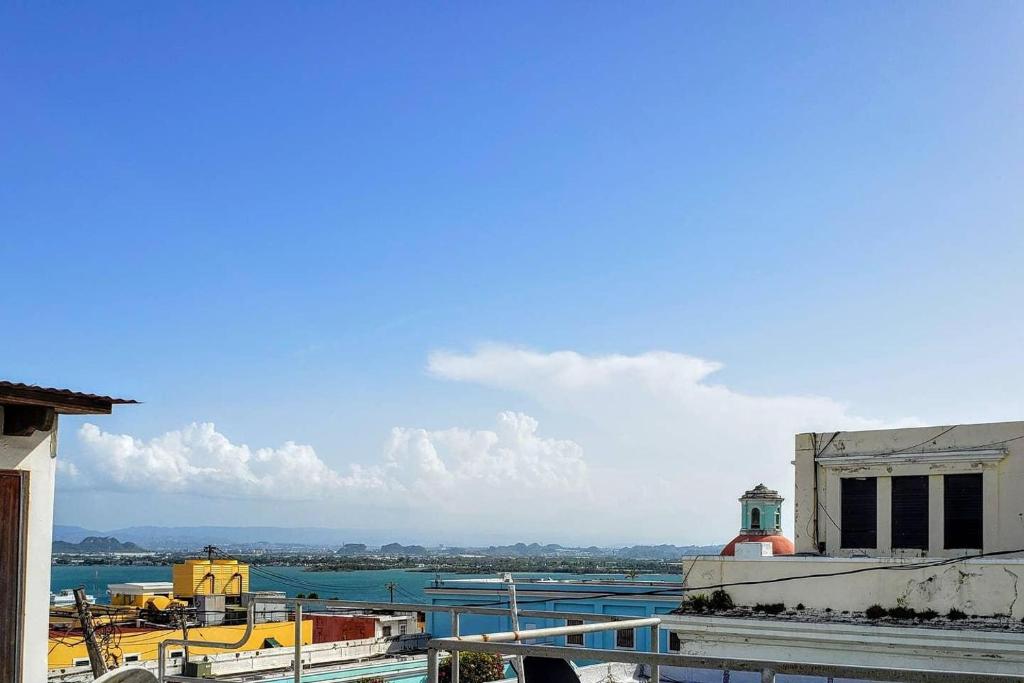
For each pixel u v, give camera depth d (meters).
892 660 19.53
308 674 26.91
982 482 22.67
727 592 22.19
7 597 9.08
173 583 46.25
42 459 9.49
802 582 21.38
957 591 19.69
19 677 9.10
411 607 9.61
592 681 13.19
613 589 35.28
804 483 24.95
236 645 11.28
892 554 23.45
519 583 37.47
